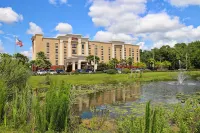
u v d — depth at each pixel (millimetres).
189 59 109438
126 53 122812
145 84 39688
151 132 6625
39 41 96812
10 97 13000
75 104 19047
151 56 129375
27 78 15547
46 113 9188
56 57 100125
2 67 14586
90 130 10305
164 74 62531
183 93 26641
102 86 35938
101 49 113812
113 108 16953
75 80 43969
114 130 9961
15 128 9961
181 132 7605
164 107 16438
